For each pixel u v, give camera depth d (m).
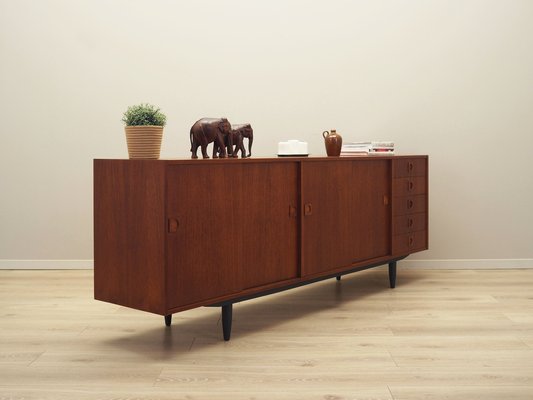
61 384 2.36
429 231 4.55
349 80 4.50
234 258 2.94
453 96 4.49
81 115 4.47
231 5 4.45
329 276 3.49
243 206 2.97
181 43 4.46
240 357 2.67
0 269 4.51
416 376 2.44
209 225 2.81
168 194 2.62
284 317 3.31
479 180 4.52
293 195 3.26
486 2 4.46
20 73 4.46
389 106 4.50
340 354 2.70
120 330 3.07
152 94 4.48
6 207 4.50
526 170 4.51
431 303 3.58
